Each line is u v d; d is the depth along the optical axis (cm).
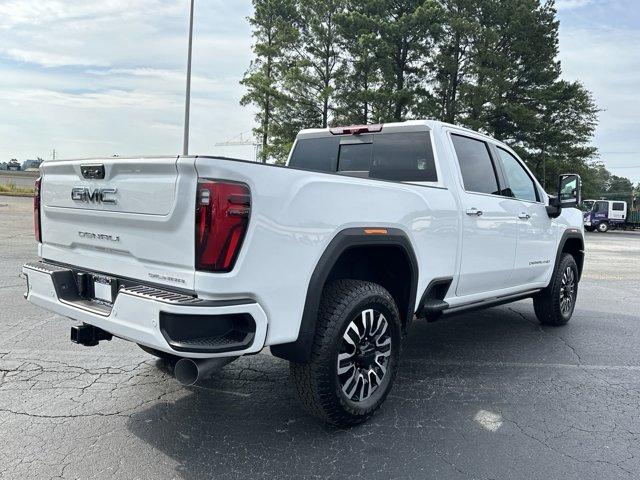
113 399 381
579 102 4200
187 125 2091
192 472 286
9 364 448
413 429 346
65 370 437
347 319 319
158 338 266
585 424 361
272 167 283
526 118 3478
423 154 454
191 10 2044
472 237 451
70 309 324
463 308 463
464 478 288
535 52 3578
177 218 269
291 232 290
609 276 1167
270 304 283
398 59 3494
